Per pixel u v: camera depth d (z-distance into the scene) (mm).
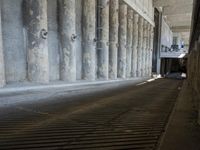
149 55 42031
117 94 12875
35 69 13391
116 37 24328
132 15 30125
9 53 12617
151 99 11180
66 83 14961
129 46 29688
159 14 46750
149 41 42156
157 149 4066
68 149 4109
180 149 4000
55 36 16469
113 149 4137
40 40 13305
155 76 43594
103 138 4746
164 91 16000
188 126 5629
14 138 4652
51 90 12055
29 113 6973
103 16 21594
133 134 5070
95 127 5586
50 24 15938
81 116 6781
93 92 13289
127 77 29734
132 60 32281
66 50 16406
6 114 6781
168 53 48531
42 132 5086
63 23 16234
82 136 4879
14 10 12828
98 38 21875
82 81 17797
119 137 4848
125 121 6320
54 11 16250
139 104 9391
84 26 19266
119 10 26500
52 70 16312
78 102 9367
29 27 13219
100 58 22156
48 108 7840
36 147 4188
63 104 8734
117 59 27219
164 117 6895
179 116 6914
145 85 21891
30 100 9211
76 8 18625
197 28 16141
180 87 20797
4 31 12250
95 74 22000
